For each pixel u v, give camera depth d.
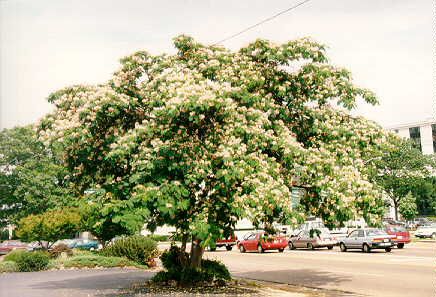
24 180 42.03
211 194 11.91
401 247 29.50
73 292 14.09
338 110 14.91
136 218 10.80
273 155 13.18
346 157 13.55
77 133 12.12
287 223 11.87
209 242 11.20
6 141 43.06
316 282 15.66
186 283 14.66
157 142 11.58
